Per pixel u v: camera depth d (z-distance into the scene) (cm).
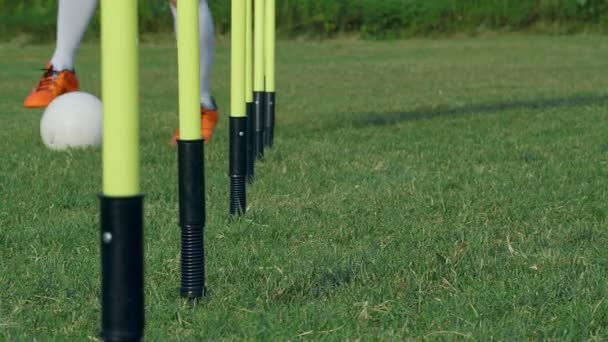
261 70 802
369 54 2864
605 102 1408
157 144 962
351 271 432
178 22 374
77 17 919
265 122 901
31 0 3222
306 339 343
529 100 1519
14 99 1675
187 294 388
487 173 743
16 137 1070
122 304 245
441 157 852
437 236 518
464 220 563
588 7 3450
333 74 2227
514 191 656
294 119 1282
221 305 381
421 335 346
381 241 504
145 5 3275
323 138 1010
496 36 3388
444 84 1928
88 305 388
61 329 357
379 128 1112
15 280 426
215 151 905
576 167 772
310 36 3344
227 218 569
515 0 3447
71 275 434
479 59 2619
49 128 941
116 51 236
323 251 480
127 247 244
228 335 349
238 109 566
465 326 353
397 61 2603
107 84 238
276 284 410
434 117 1238
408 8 3412
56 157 865
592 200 630
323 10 3378
